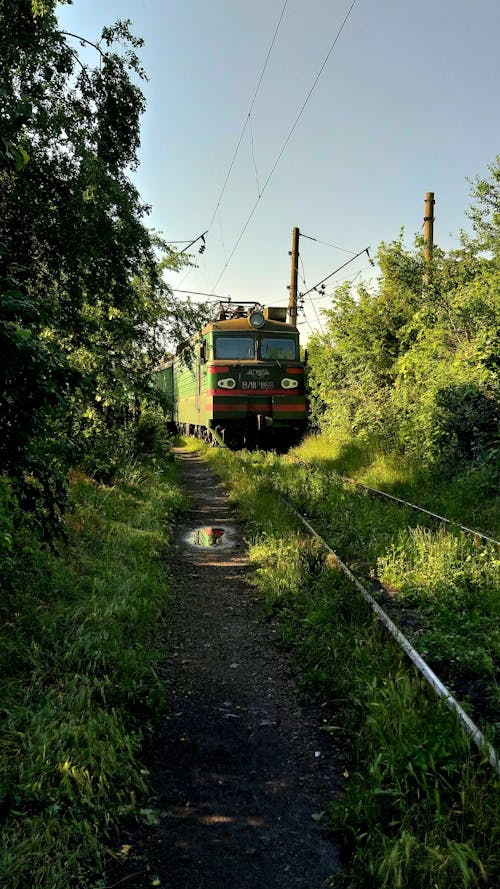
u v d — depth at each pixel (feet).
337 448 50.93
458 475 34.09
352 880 8.58
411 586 18.75
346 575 19.90
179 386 76.59
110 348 30.42
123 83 20.71
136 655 14.70
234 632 17.44
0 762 10.02
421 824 9.13
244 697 13.84
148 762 11.44
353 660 14.42
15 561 15.28
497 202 48.83
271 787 10.74
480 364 36.06
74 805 9.55
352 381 56.49
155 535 25.22
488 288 39.93
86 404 27.89
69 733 10.92
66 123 18.99
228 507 35.53
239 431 56.39
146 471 38.37
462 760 10.18
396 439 45.14
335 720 12.72
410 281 50.55
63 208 19.42
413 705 11.85
